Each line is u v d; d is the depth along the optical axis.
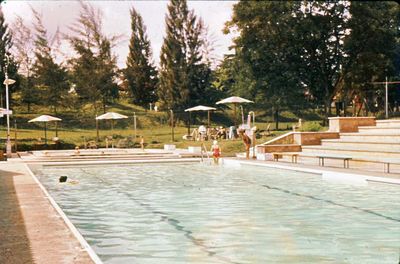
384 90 29.48
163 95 49.38
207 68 50.38
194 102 49.47
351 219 7.49
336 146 19.89
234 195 10.67
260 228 6.84
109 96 53.31
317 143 21.47
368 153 16.62
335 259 5.04
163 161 21.62
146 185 13.23
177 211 8.60
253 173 16.05
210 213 8.30
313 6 31.88
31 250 5.13
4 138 35.88
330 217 7.69
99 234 6.59
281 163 17.92
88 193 11.62
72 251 5.07
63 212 8.13
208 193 11.15
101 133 43.19
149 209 8.92
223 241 6.01
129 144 33.91
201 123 50.31
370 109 29.11
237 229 6.79
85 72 51.09
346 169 14.61
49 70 49.88
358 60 32.06
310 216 7.81
